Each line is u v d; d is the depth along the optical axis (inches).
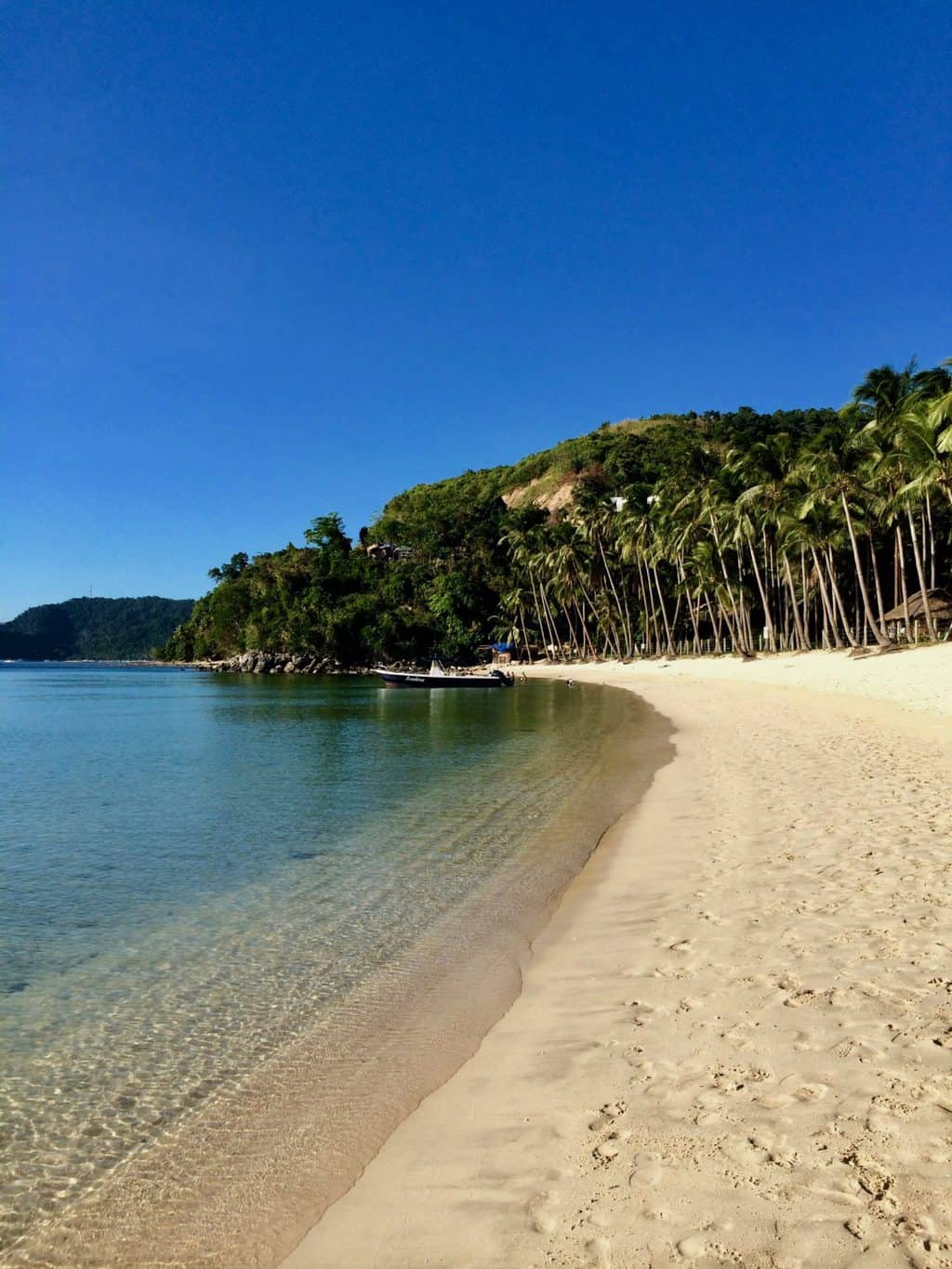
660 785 645.3
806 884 335.9
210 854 496.7
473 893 392.2
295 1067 231.8
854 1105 173.0
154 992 290.8
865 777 568.4
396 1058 232.2
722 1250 136.5
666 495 3004.4
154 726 1487.5
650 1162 163.3
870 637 2534.5
